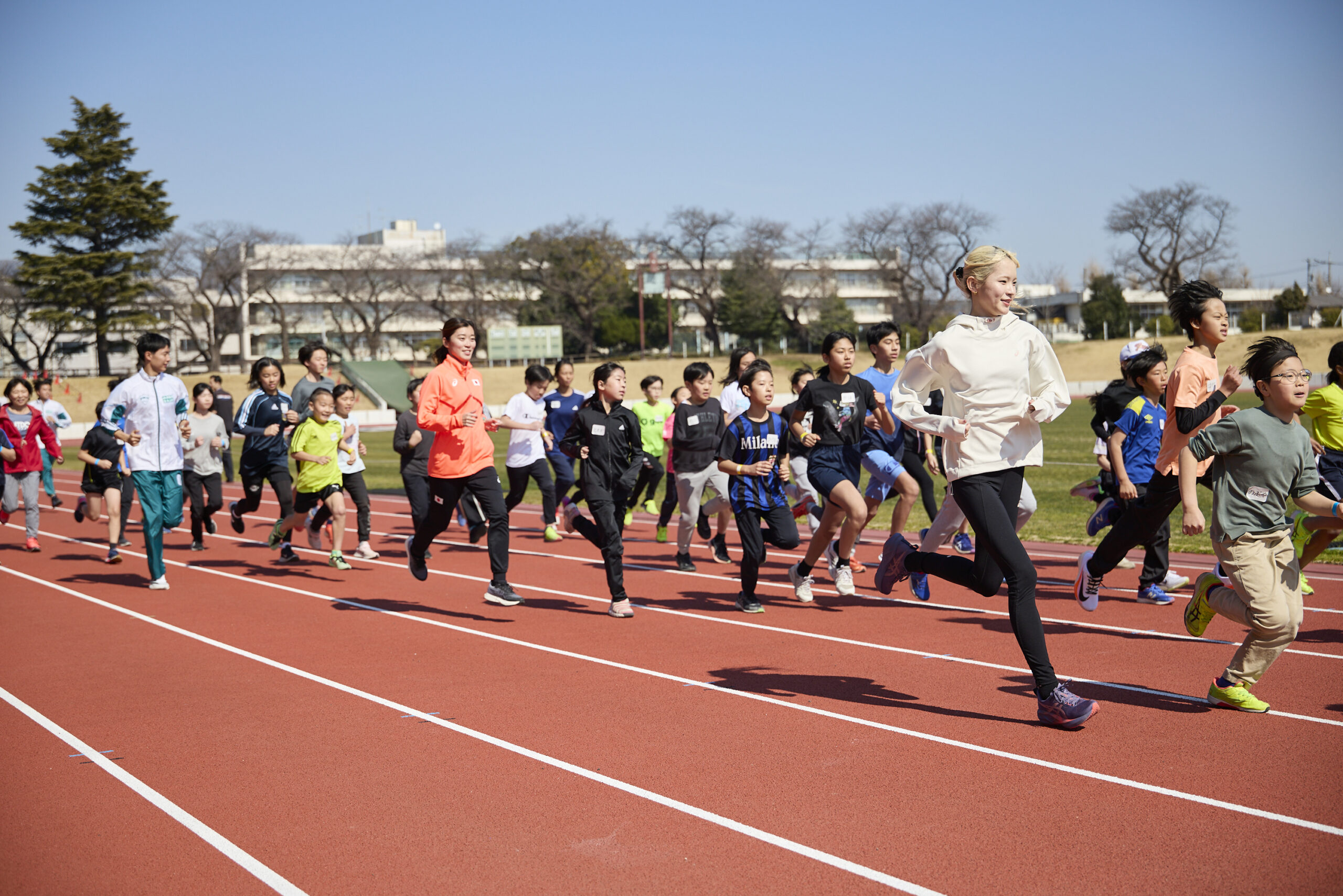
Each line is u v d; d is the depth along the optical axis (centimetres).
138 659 672
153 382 918
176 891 341
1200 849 349
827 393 754
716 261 7838
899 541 607
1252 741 455
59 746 493
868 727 493
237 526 1134
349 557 1111
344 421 1078
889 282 7869
